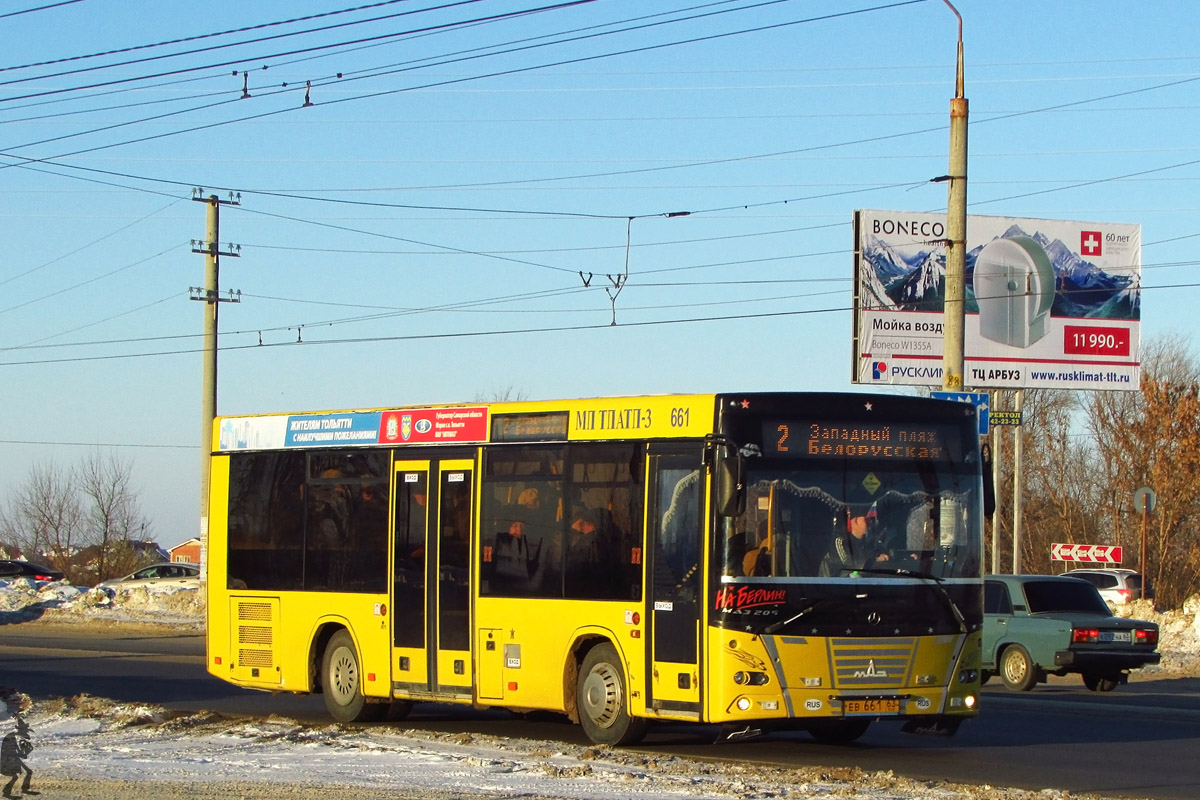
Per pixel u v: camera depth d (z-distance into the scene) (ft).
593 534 47.11
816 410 43.98
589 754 43.60
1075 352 129.49
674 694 43.80
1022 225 128.98
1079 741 50.52
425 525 52.80
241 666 59.57
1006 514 191.21
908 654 43.37
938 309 126.72
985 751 47.73
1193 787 39.52
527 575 49.06
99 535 250.37
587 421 47.98
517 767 40.73
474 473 51.37
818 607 42.63
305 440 58.23
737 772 40.55
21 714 55.88
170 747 46.03
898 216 126.31
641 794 35.73
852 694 42.65
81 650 101.09
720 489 42.63
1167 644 104.99
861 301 125.29
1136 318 130.82
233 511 60.80
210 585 61.41
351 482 55.98
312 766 41.22
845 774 39.65
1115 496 179.11
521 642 48.91
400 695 52.95
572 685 47.80
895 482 44.34
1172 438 172.65
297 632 57.21
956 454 45.37
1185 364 200.95
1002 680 75.36
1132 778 41.32
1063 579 75.61
